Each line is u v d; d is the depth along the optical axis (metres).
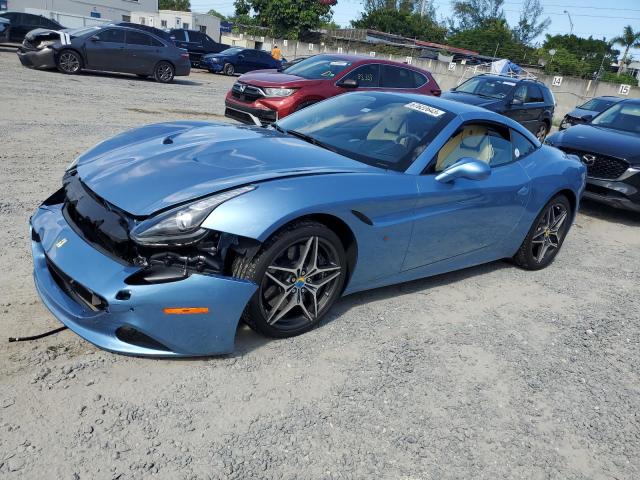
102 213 2.78
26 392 2.49
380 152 3.67
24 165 5.96
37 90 11.15
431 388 2.98
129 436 2.33
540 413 2.93
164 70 16.20
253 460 2.31
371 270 3.47
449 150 3.83
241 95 9.20
